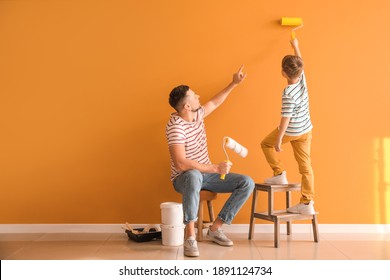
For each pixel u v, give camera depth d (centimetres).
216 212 376
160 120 374
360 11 368
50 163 377
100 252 315
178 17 371
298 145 339
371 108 369
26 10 373
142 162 375
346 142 370
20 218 378
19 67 374
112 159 376
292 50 369
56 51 374
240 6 369
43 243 340
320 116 370
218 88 371
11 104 376
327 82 369
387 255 305
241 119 372
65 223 377
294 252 313
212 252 313
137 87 373
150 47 372
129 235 351
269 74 370
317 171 371
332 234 366
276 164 350
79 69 374
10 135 376
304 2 367
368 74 369
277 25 368
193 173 316
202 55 371
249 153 372
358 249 321
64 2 373
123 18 372
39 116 376
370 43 367
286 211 346
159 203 375
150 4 371
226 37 370
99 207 377
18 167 377
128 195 376
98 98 375
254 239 352
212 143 372
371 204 370
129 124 375
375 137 369
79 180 377
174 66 372
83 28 373
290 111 326
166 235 333
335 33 368
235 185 332
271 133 348
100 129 376
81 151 376
